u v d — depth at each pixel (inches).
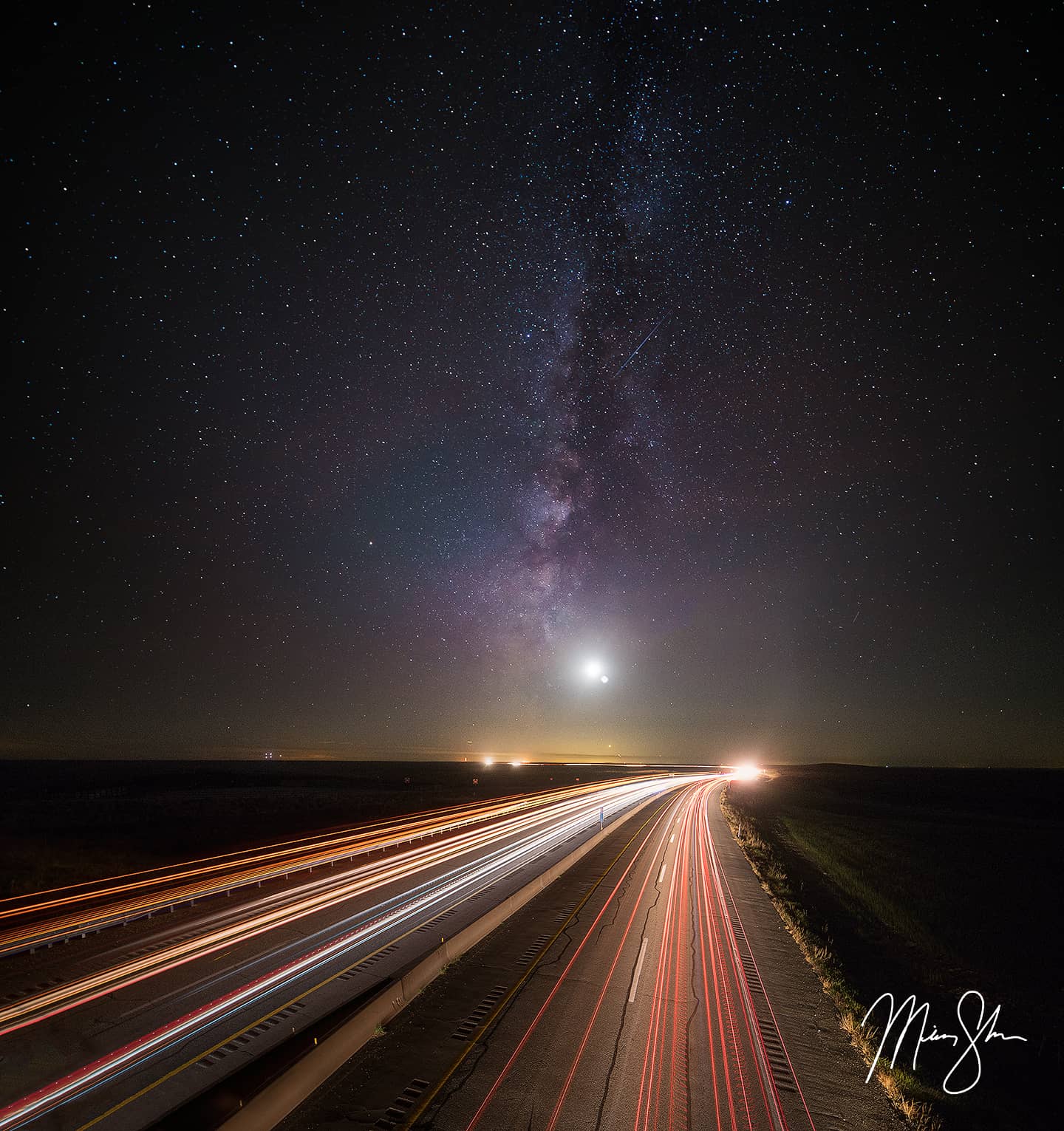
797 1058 321.1
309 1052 292.0
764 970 451.2
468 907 594.2
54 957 455.5
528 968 439.8
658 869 830.5
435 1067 296.0
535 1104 265.6
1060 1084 352.2
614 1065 300.5
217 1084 270.1
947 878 976.3
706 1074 296.7
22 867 826.8
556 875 789.9
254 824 1354.6
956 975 542.6
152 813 1569.9
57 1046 312.0
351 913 580.1
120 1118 248.2
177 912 592.7
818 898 773.9
